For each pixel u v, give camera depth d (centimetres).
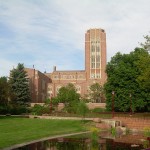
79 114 6706
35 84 13775
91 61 15450
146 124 5341
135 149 2975
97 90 13550
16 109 8181
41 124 5266
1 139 3328
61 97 11088
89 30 15688
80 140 3578
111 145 3222
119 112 7575
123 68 7675
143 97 7519
